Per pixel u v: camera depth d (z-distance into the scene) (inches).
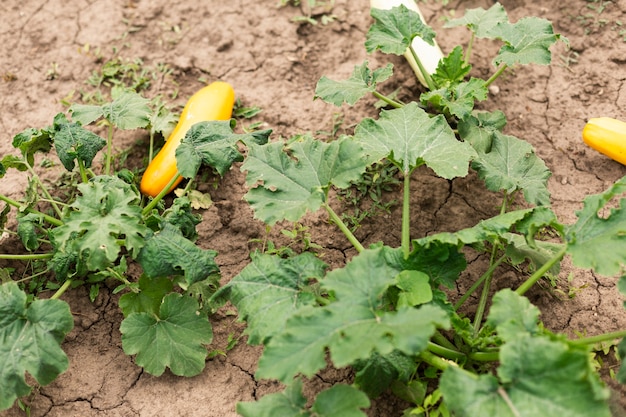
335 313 100.7
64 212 113.7
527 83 125.0
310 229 117.4
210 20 130.5
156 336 109.0
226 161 111.0
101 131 123.7
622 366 101.7
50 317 105.8
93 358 112.1
